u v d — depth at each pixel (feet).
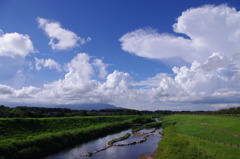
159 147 144.36
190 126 234.17
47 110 483.51
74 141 169.58
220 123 242.99
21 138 141.59
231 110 420.36
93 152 139.23
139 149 149.79
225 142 136.98
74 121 251.60
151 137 209.67
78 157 127.24
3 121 166.40
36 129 181.47
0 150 104.94
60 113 372.99
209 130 189.16
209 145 127.13
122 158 125.59
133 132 250.16
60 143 152.87
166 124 315.78
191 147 123.85
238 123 220.02
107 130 244.42
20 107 435.12
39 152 127.13
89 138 193.88
